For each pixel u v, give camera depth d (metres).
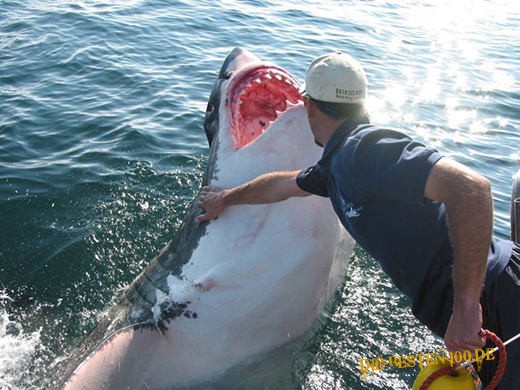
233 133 3.64
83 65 8.90
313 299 3.60
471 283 2.17
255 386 3.71
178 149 6.74
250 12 12.65
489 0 15.95
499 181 6.66
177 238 3.87
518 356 2.57
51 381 3.62
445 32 12.69
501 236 5.58
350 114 2.62
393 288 4.67
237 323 3.45
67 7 11.59
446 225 2.46
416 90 9.23
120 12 11.55
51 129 7.04
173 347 3.48
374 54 10.80
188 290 3.49
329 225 3.44
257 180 3.31
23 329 4.40
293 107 3.44
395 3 14.98
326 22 12.55
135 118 7.36
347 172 2.38
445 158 2.19
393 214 2.44
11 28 10.38
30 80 8.39
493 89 9.46
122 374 3.37
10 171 6.19
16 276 4.96
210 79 8.70
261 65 3.61
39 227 5.48
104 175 6.20
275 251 3.40
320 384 3.76
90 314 4.59
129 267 5.09
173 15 11.74
